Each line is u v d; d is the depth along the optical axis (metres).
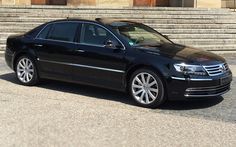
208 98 9.03
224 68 8.47
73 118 7.31
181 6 22.92
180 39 16.50
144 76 8.23
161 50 8.42
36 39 9.86
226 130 6.83
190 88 7.88
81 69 9.05
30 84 9.97
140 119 7.36
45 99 8.68
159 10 19.47
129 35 8.86
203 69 8.00
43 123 6.99
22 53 10.03
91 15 18.45
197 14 19.12
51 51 9.49
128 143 6.13
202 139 6.37
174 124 7.10
